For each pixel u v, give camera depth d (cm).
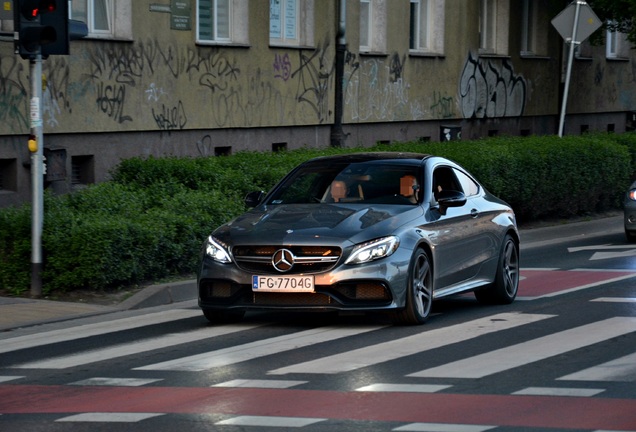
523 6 5281
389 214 1716
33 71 1988
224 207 2327
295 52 3800
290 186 1856
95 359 1460
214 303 1678
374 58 4231
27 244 2025
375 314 1808
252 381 1298
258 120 3647
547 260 2642
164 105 3262
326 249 1627
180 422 1106
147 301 1962
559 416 1119
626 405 1164
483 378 1303
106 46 3056
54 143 2922
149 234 2052
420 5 4584
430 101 4584
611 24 4891
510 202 3306
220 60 3472
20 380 1334
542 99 5422
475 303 1970
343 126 4091
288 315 1823
